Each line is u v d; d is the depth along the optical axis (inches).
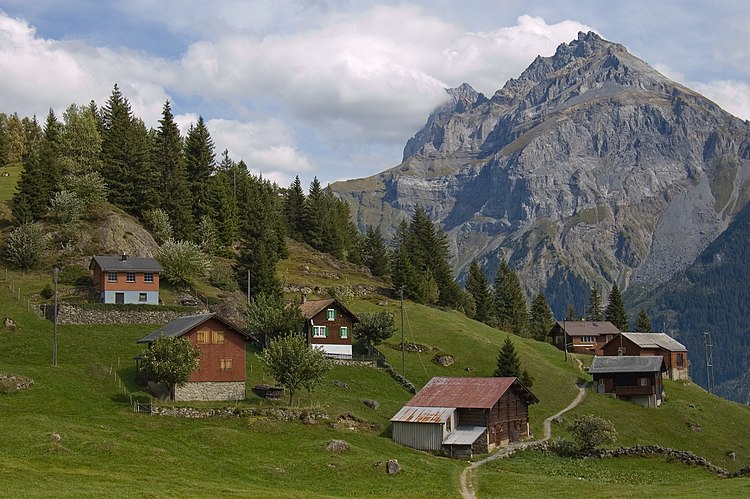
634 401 5797.2
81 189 6614.2
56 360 4392.2
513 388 4394.7
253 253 6569.9
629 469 3715.6
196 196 7573.8
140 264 5654.5
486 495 2807.6
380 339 5649.6
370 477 2967.5
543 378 5767.7
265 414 3794.3
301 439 3489.2
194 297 5895.7
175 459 2888.8
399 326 6510.8
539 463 3767.2
